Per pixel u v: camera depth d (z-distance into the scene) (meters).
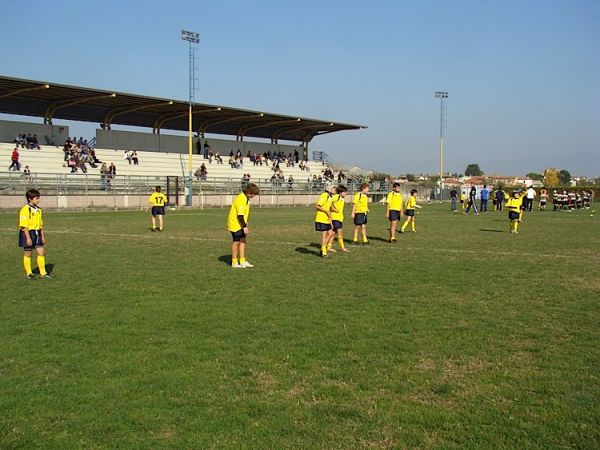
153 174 53.44
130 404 5.30
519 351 6.91
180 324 8.09
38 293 10.30
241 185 52.94
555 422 4.94
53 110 48.81
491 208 47.34
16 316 8.54
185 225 26.77
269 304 9.41
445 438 4.68
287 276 12.20
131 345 7.07
